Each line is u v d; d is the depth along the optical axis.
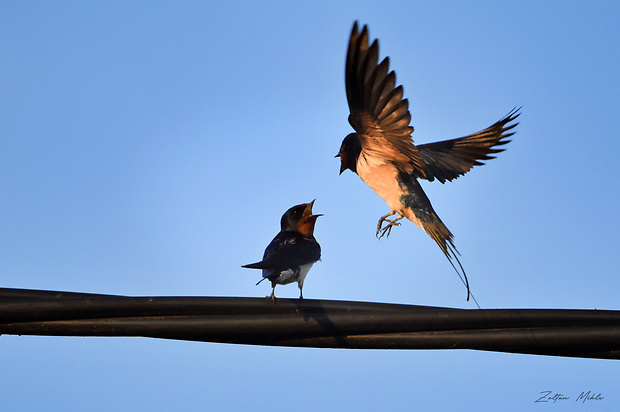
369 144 13.45
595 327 9.48
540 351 9.70
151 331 9.72
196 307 9.68
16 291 9.80
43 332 9.72
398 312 9.61
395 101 11.50
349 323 9.62
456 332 9.66
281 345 9.95
